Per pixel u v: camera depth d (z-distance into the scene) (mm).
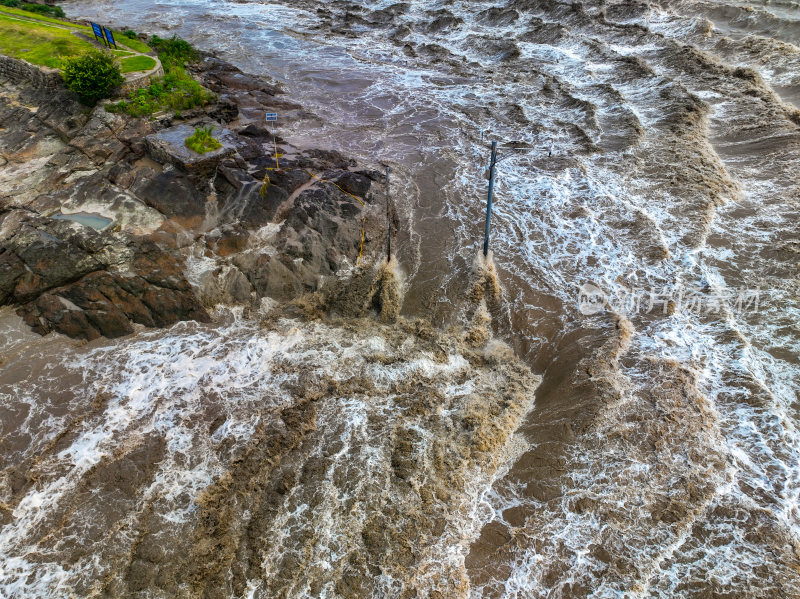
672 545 13172
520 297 20141
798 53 34344
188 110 26078
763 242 21812
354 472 14812
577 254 21906
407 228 23188
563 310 19578
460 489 14531
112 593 12406
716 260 21250
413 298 20234
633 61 36438
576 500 14172
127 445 15484
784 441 15156
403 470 14844
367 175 24922
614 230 22953
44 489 14414
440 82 36875
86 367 17672
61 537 13422
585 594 12477
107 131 24469
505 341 18812
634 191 25062
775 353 17719
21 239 19531
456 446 15445
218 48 42719
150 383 17250
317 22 49062
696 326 18719
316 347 18500
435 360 18031
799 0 42250
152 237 20688
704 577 12562
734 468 14641
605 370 17219
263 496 14297
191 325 19266
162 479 14648
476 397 16828
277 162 23750
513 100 33812
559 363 17844
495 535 13594
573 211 24078
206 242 20953
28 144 25703
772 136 27766
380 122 31688
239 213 21766
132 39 33594
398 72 38719
